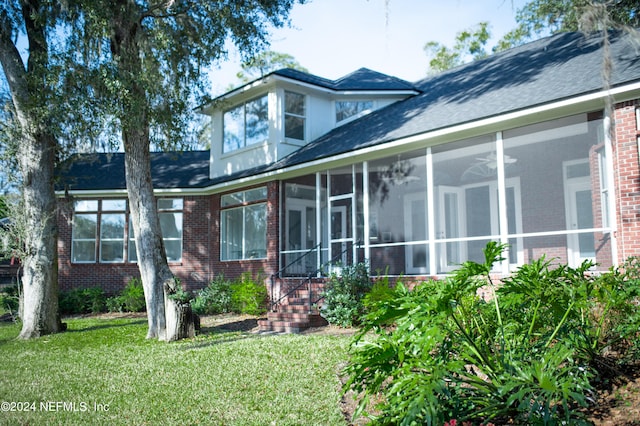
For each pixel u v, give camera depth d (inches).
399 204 662.5
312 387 291.6
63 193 819.4
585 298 222.2
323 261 699.4
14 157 607.5
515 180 600.7
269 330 530.6
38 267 573.6
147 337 516.1
